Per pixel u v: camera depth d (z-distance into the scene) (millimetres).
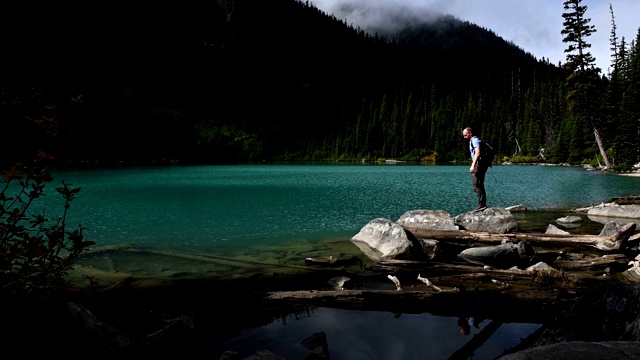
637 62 56969
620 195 20891
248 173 49250
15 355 3252
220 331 4312
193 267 6984
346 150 154500
